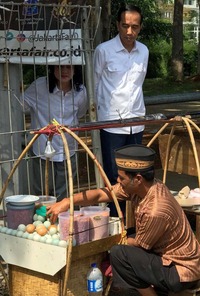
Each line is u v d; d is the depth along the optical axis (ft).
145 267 11.68
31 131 12.86
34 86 15.55
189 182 24.53
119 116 15.48
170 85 82.28
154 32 103.86
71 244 11.25
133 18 15.69
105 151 16.46
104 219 12.36
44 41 14.62
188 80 88.48
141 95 16.62
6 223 13.28
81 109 16.21
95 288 12.23
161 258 11.70
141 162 11.44
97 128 13.20
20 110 15.34
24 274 12.46
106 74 16.21
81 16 14.88
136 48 16.30
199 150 15.40
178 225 11.55
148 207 11.48
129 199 12.87
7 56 14.26
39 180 16.34
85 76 15.49
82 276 12.23
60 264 11.59
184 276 11.47
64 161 15.85
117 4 81.97
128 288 12.55
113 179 16.49
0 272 14.01
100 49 16.11
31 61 14.70
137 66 16.28
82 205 13.26
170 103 60.29
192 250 11.65
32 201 12.78
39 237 12.00
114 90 16.12
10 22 14.10
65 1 14.55
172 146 16.14
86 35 15.06
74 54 15.01
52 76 15.52
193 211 14.34
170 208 11.46
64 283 11.50
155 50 103.04
